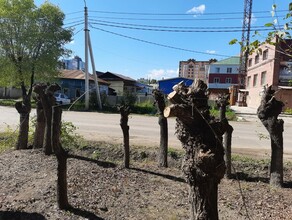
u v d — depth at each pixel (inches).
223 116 232.2
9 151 298.7
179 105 120.9
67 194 187.5
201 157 118.2
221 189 219.9
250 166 275.0
